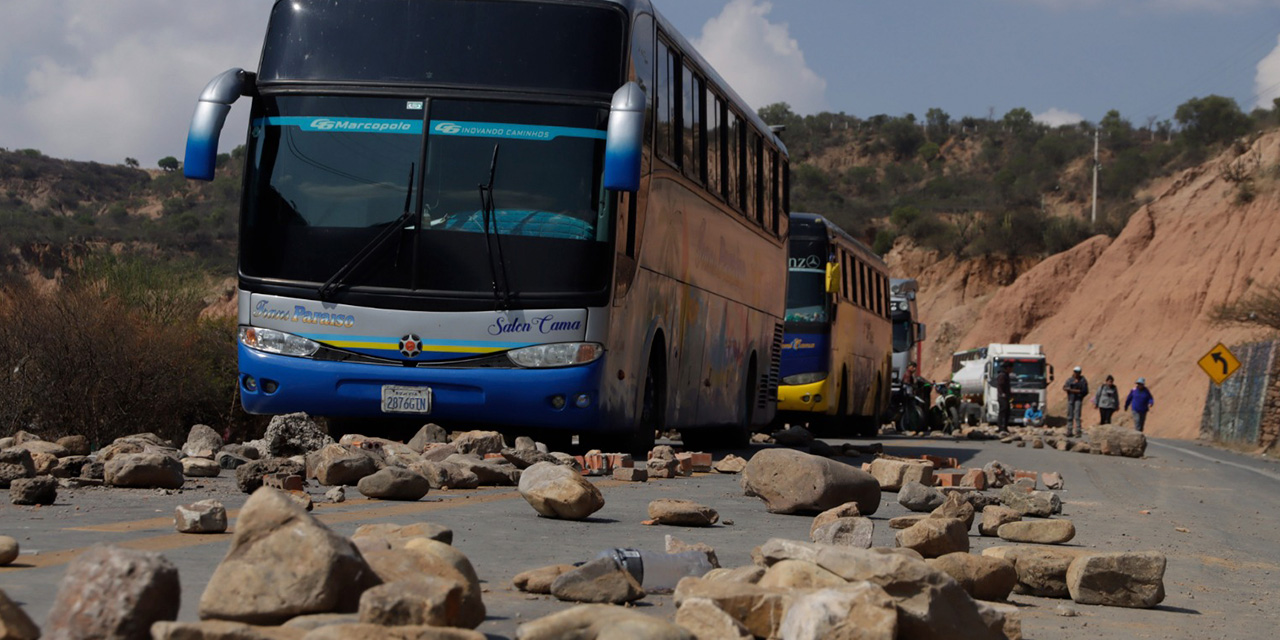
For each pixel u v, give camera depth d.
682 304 15.53
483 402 12.41
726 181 17.72
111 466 8.84
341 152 12.76
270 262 12.69
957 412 45.88
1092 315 74.75
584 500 7.84
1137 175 126.69
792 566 3.96
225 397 19.02
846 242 31.53
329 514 7.44
